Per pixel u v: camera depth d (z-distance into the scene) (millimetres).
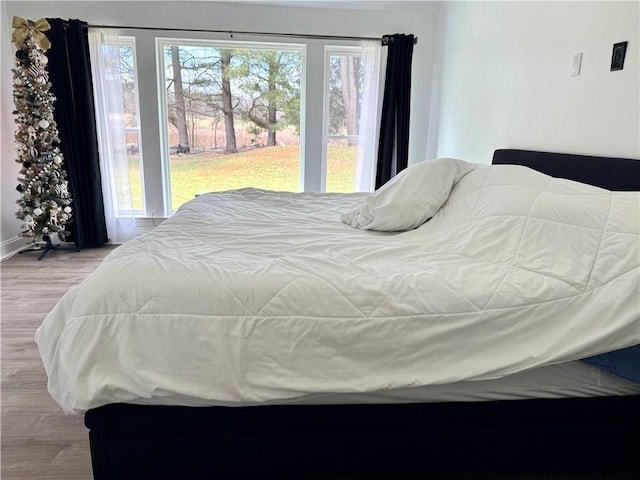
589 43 2070
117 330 1157
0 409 1793
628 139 1832
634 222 1256
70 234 4066
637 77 1782
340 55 4297
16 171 3986
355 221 2062
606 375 1270
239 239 1732
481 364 1169
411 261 1458
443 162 2029
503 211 1518
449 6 3867
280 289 1201
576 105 2172
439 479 1411
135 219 4371
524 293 1213
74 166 3949
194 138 4414
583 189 1474
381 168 4398
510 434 1301
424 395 1231
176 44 4141
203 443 1229
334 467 1290
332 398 1207
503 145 2932
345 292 1202
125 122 4211
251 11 4039
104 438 1210
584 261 1258
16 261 3717
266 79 4355
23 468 1486
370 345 1161
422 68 4324
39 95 3562
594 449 1347
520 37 2689
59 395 1182
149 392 1130
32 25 3473
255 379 1139
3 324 2551
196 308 1163
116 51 3949
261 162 4555
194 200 2629
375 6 4070
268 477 1288
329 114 4422
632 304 1146
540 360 1157
